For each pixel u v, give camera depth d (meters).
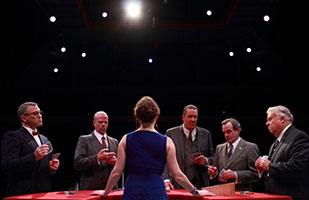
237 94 9.23
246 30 9.49
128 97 9.27
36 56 8.84
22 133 3.20
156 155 2.26
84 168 3.46
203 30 9.60
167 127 9.28
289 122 2.99
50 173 3.21
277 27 8.70
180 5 9.27
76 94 9.20
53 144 9.08
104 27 9.27
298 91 9.05
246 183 3.27
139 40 9.66
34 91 8.90
